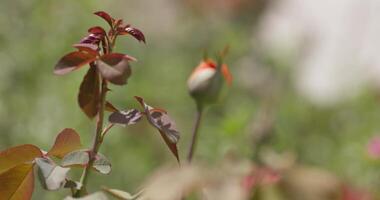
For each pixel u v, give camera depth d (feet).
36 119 21.62
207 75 10.20
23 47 22.48
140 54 27.61
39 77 22.36
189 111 26.43
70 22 23.34
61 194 18.38
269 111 13.07
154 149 22.72
